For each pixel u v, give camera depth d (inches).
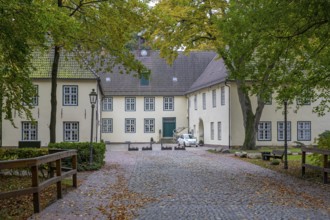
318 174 666.2
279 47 613.0
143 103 2121.1
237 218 352.2
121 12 754.8
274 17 553.9
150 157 1091.9
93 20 758.5
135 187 538.6
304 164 655.8
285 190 511.2
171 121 2140.7
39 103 1472.7
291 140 1584.6
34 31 441.4
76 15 760.3
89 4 754.8
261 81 668.1
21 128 1472.7
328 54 644.7
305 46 626.5
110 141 2098.9
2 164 321.7
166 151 1385.3
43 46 501.0
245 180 609.9
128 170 754.2
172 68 2215.8
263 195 474.3
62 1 765.9
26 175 641.0
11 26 430.0
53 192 483.2
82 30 653.3
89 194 474.9
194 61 2250.2
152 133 2121.1
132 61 816.9
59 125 1482.5
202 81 1941.4
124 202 428.8
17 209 381.4
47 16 434.0
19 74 551.2
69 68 1493.6
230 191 504.7
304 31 587.8
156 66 2217.0
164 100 2137.1
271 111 1573.6
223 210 387.2
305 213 373.4
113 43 790.5
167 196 468.1
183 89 2148.1
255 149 1373.0
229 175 673.6
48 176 550.9
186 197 461.7
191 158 1047.0
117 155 1186.6
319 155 659.4
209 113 1781.5
